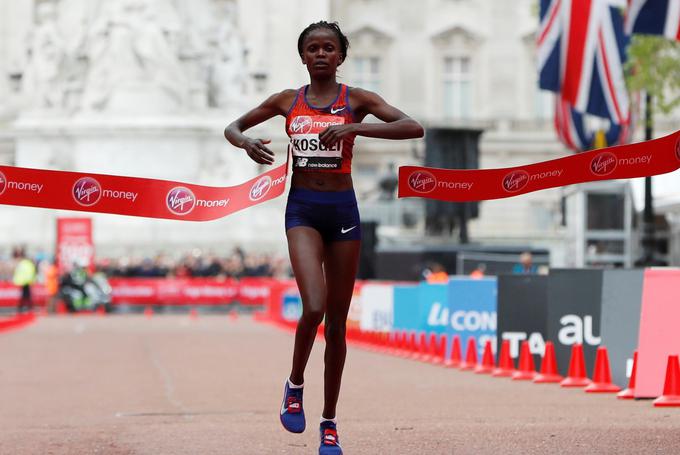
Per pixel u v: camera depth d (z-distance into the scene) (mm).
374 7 175375
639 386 34656
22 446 26062
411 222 132250
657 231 80750
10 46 167000
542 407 32844
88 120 133625
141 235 129500
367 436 26531
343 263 20828
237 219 131625
